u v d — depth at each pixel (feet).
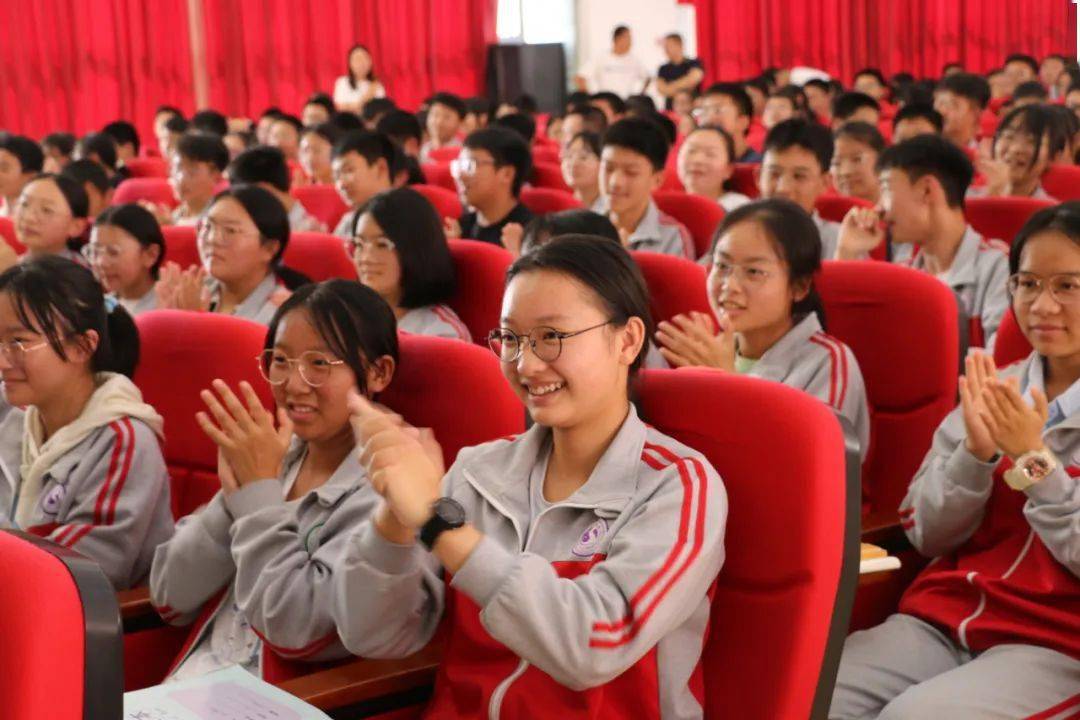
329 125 20.12
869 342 7.69
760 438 4.77
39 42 31.53
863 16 43.62
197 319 7.45
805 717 4.67
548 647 4.39
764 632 4.72
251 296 10.56
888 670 6.06
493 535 5.08
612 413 4.98
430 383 6.08
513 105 32.12
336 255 11.79
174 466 7.51
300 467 6.13
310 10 35.37
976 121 20.29
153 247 11.14
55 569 3.52
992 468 5.96
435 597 5.23
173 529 6.93
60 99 32.07
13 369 6.57
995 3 45.91
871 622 6.77
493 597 4.39
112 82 32.60
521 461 5.17
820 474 4.63
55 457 6.68
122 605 6.21
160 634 6.36
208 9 33.94
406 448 4.53
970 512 6.05
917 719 5.54
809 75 38.42
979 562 6.21
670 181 18.42
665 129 21.45
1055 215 6.16
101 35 32.30
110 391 6.77
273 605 5.46
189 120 28.86
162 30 33.24
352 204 15.35
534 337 4.75
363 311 5.93
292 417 5.92
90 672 3.51
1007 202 11.76
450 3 37.40
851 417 7.30
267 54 34.86
